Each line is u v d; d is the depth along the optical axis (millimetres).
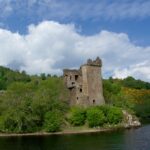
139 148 77312
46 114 128125
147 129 123312
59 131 126062
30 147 82875
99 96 156125
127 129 126125
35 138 105375
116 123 136375
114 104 158500
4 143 92438
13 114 125375
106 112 137625
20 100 129125
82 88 153250
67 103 151375
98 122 131125
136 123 144500
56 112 129875
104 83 169375
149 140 90625
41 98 130875
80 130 127188
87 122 133000
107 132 117438
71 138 101375
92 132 120562
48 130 124500
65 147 81250
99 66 158625
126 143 85812
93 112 132125
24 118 126062
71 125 132875
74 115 134000
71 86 154750
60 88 153250
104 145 83125
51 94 138250
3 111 130875
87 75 154250
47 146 84000
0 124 126312
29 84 139625
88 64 155000
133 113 163750
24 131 126375
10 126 125812
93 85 155250
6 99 130375
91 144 85375
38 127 128125
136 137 98062
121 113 140625
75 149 77875
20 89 132375
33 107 127938
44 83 152250
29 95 132125
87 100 151375
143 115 196375
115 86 173250
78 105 151375
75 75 156625
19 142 94250
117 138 97125
